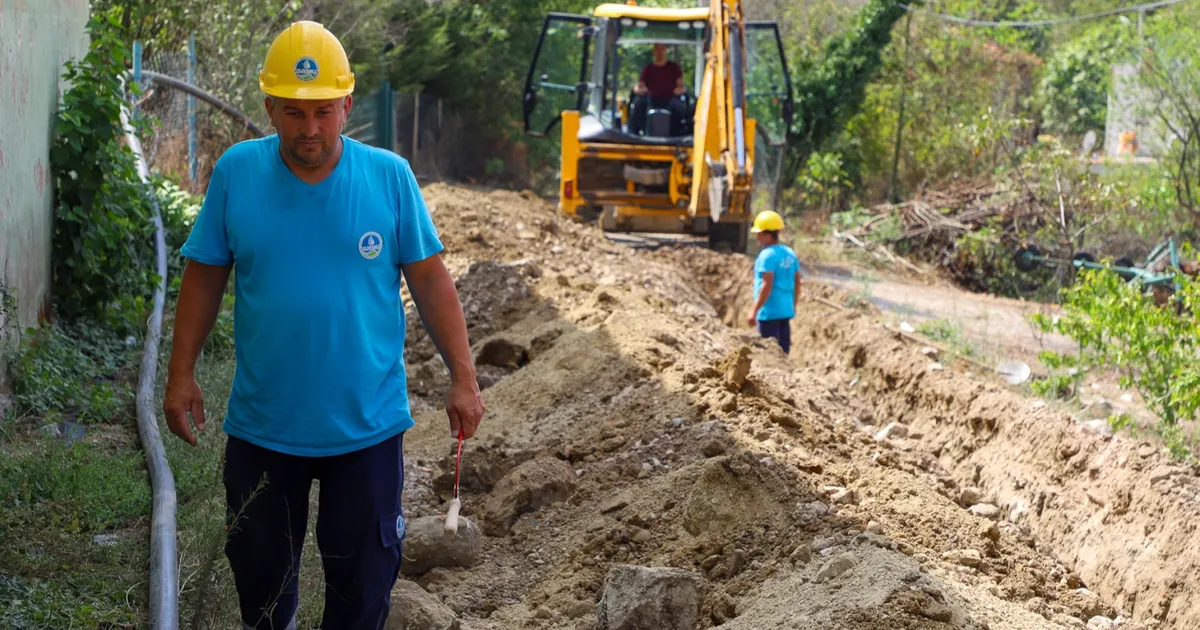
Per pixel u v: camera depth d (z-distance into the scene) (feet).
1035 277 61.11
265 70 11.28
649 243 53.67
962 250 62.95
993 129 66.44
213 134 52.75
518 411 24.93
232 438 11.96
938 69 95.71
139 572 14.94
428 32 81.61
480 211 44.09
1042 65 112.57
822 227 71.15
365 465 11.84
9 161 22.44
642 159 52.26
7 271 22.24
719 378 23.43
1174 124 68.13
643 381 24.29
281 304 11.44
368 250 11.63
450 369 12.27
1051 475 23.34
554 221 46.06
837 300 46.37
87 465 18.16
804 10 96.94
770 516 17.69
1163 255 52.85
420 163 84.07
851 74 85.25
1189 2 69.51
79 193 26.37
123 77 28.40
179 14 52.49
